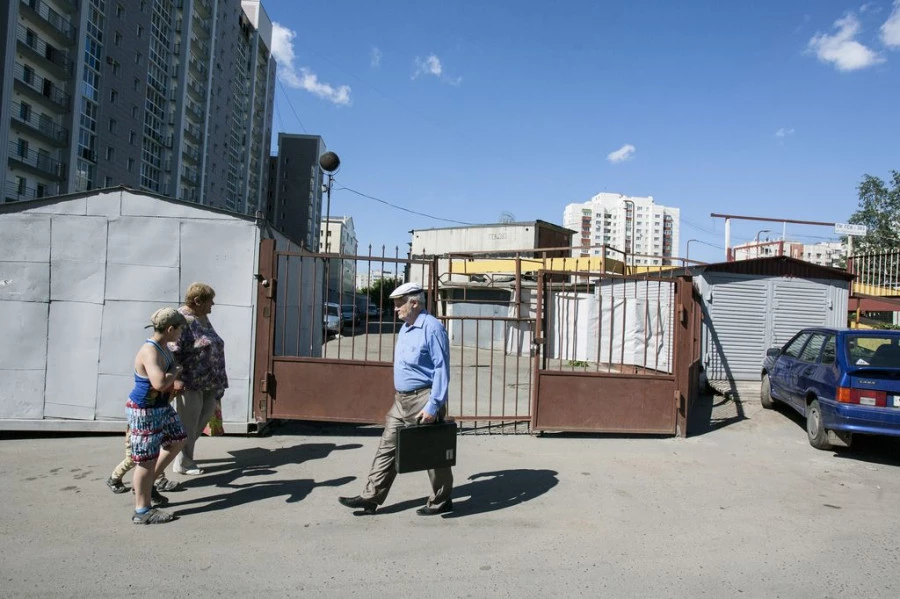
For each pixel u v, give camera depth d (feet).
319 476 18.11
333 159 59.52
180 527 14.02
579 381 24.32
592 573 12.16
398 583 11.51
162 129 178.50
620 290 47.42
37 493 16.01
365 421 23.09
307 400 23.12
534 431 24.40
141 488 14.07
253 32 248.73
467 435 24.39
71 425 21.89
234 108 230.89
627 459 21.35
